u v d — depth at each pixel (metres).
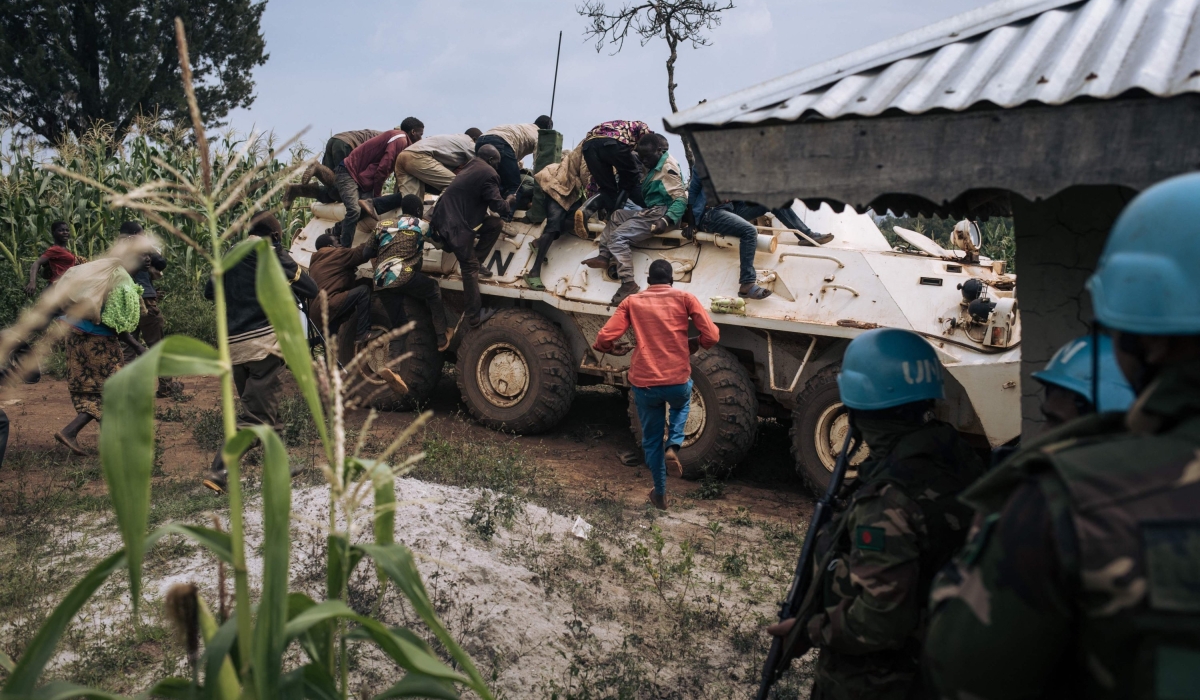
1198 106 1.53
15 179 11.47
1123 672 1.07
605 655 3.75
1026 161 1.70
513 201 7.96
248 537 4.58
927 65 2.02
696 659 3.83
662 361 5.48
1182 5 2.01
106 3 23.20
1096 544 1.07
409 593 1.79
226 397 1.67
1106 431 1.31
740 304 6.46
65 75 23.20
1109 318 1.22
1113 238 1.26
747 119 1.98
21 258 11.36
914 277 6.07
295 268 5.52
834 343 6.34
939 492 2.05
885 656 2.15
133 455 1.48
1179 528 1.04
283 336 1.68
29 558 4.42
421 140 8.41
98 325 6.28
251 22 26.58
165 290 11.36
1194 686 0.99
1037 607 1.15
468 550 4.41
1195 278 1.14
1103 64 1.72
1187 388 1.16
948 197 1.78
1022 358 2.89
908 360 2.17
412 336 8.09
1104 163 1.62
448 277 8.02
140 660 3.45
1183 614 1.01
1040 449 1.23
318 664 1.87
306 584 3.98
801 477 6.38
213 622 1.75
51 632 1.60
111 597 3.99
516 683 3.46
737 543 5.40
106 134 12.30
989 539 1.26
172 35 24.77
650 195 6.96
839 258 6.37
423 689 1.94
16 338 1.38
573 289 7.37
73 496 5.53
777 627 2.49
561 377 7.48
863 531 2.06
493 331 7.63
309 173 8.78
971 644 1.21
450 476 6.04
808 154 1.93
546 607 4.08
